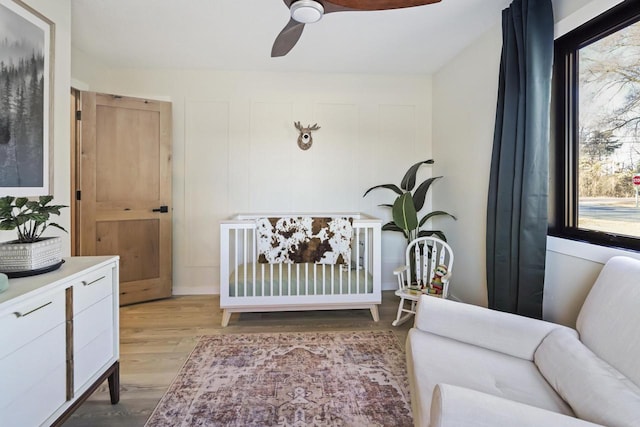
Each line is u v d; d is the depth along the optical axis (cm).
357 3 141
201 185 364
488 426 82
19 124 165
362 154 379
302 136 368
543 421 81
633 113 159
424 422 106
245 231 284
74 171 306
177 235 363
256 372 207
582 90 188
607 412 94
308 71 367
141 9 237
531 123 195
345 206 380
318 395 184
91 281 154
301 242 293
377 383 195
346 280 293
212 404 176
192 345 244
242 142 367
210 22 256
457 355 142
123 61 334
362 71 367
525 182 198
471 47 294
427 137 383
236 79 363
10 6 159
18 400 114
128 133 325
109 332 170
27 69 170
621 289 123
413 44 296
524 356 142
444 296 256
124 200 324
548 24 191
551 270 201
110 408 173
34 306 120
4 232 162
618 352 112
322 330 272
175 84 358
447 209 344
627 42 162
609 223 173
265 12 241
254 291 280
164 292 347
